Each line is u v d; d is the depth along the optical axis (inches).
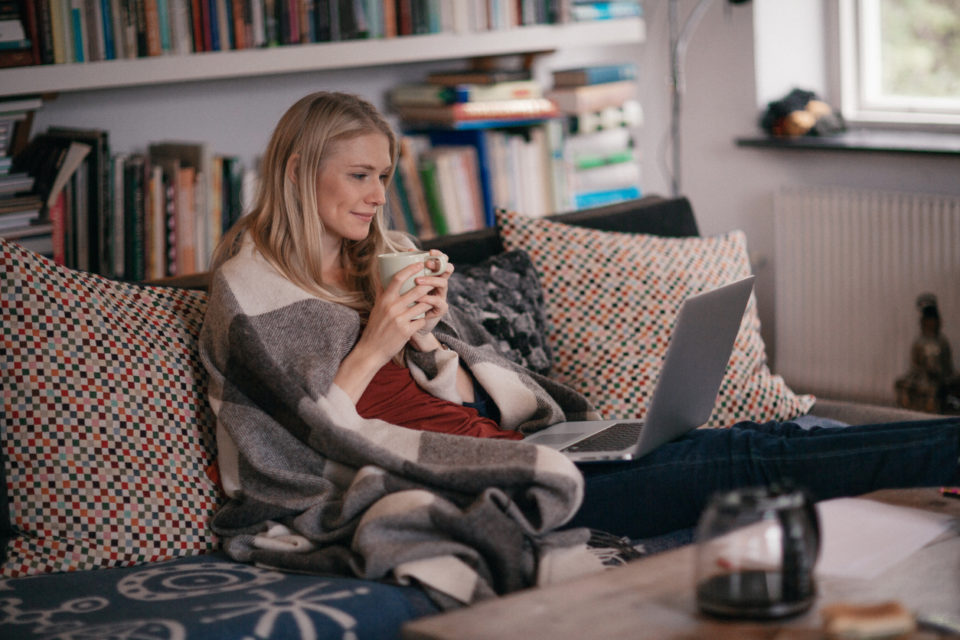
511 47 135.1
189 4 111.5
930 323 129.3
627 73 152.5
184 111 127.6
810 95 151.3
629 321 87.1
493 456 63.4
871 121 150.5
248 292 68.8
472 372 76.1
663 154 167.3
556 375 86.2
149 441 65.9
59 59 104.5
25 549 62.0
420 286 67.7
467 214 137.3
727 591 39.8
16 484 62.6
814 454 65.7
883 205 136.9
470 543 58.9
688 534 69.8
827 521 50.9
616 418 84.2
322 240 74.1
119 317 68.1
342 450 64.1
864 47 151.7
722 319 67.1
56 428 63.4
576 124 148.3
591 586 43.9
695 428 73.6
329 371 67.0
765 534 39.6
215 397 67.2
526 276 85.3
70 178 106.8
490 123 136.3
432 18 128.1
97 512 63.3
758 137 153.6
